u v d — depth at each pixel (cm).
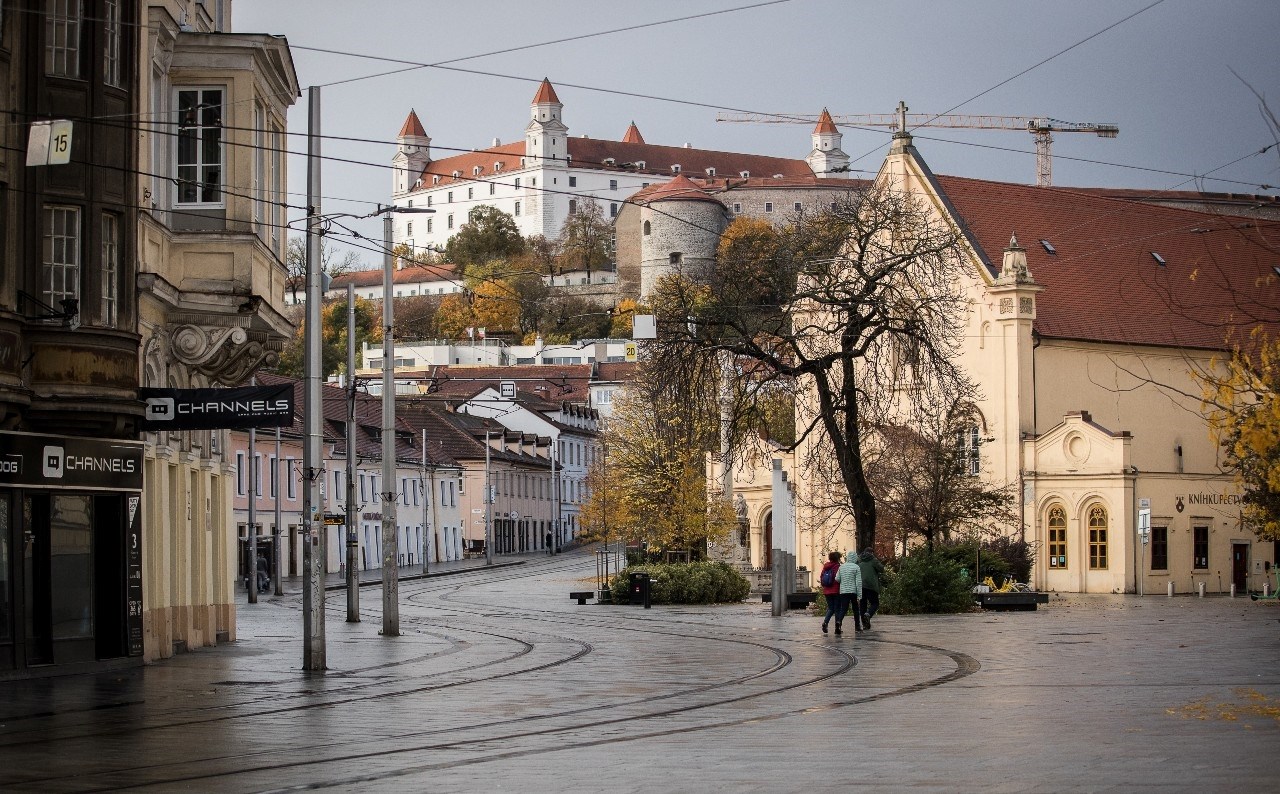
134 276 2873
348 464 4656
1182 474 7238
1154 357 7875
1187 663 2719
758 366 5297
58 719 2067
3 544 2653
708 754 1611
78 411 2734
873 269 5325
